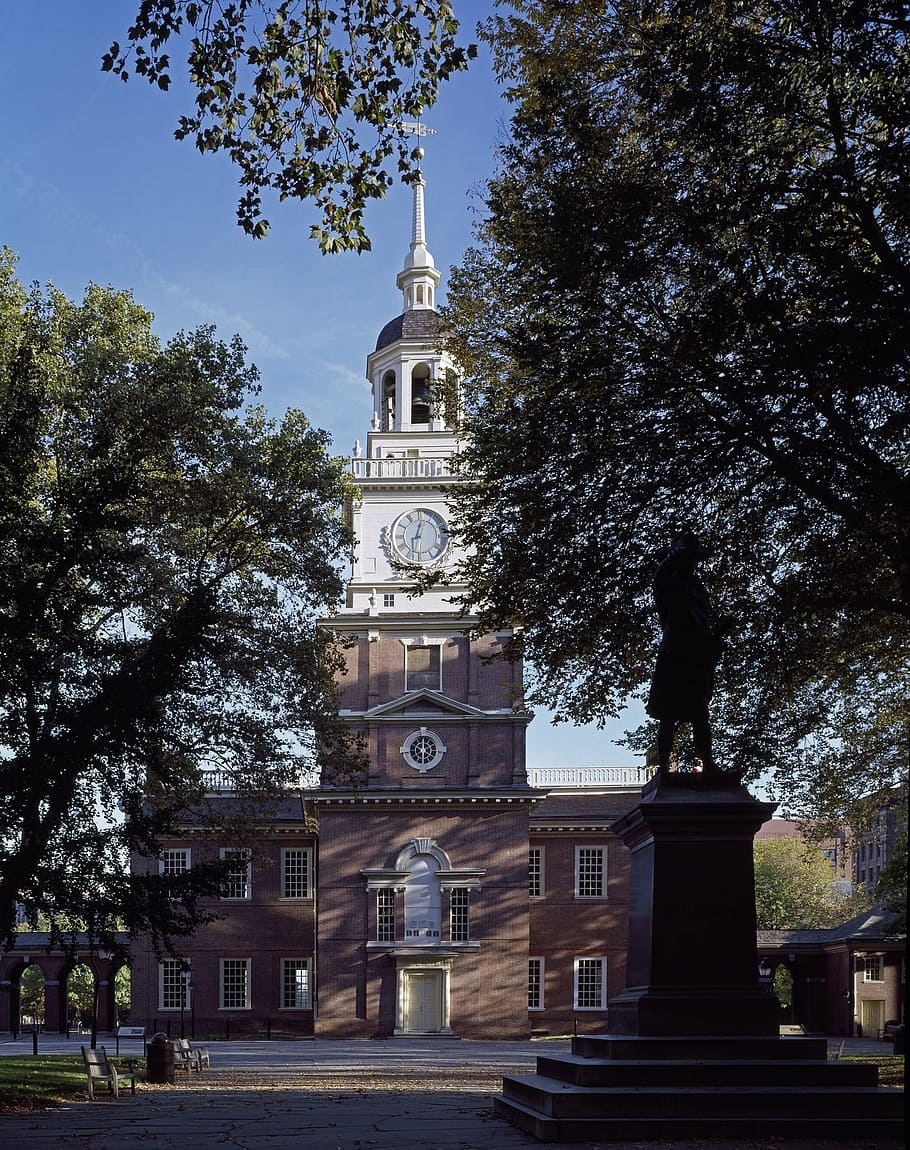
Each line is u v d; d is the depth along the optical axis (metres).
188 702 38.34
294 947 71.69
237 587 41.12
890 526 23.05
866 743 37.81
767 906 95.56
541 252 23.72
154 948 29.22
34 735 26.95
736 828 17.95
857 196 20.06
